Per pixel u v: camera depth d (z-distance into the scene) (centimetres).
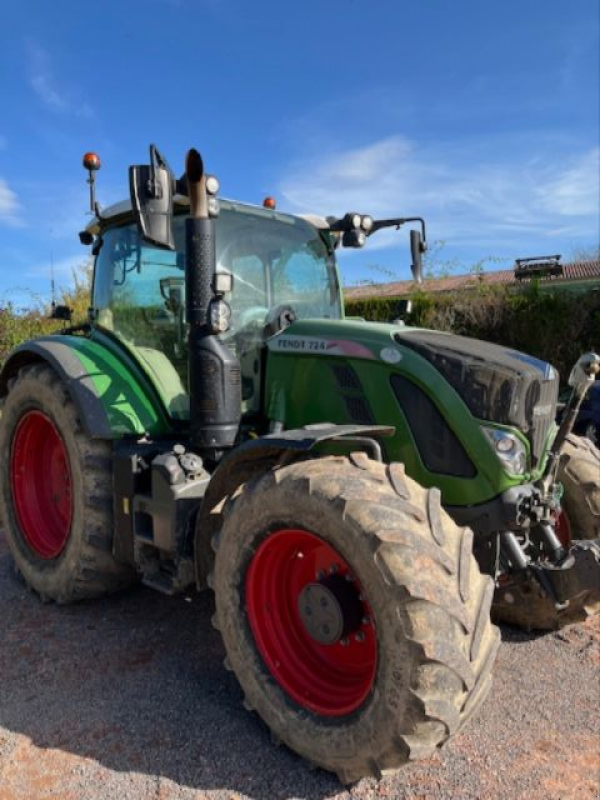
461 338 322
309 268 412
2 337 943
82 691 296
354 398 310
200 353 312
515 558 282
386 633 216
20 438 420
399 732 214
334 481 237
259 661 262
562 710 280
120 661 324
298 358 333
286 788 235
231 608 267
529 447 287
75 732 266
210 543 297
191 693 294
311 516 237
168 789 234
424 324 1243
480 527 283
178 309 367
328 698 250
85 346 390
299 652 266
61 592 378
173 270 369
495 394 280
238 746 258
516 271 1678
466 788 233
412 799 229
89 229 434
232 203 374
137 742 260
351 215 407
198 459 322
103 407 350
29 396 400
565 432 295
